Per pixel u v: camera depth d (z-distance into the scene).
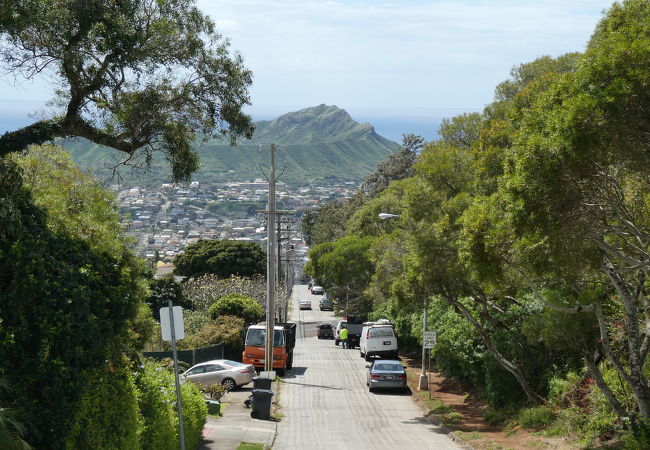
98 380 11.14
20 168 11.29
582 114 11.49
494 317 27.66
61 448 10.05
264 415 25.09
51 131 14.38
